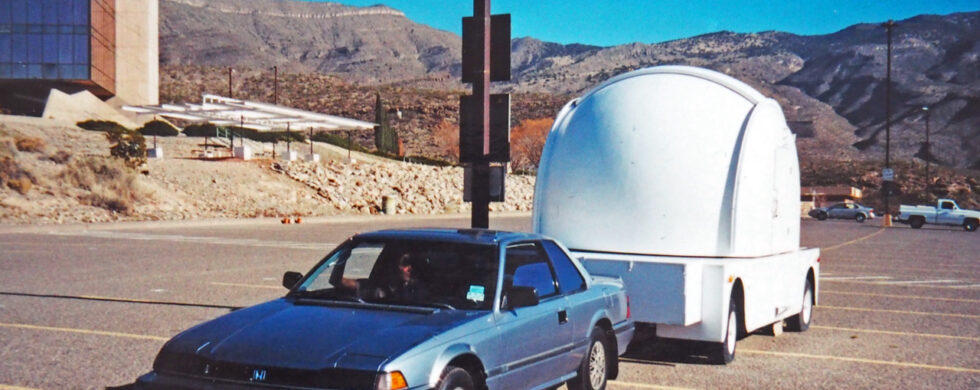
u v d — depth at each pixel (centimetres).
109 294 1344
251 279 1591
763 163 997
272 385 510
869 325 1240
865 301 1526
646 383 835
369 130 11456
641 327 914
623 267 874
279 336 550
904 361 965
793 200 1143
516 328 620
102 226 2947
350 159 5666
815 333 1162
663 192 941
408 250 671
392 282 655
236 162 4619
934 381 862
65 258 1916
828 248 3098
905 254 2831
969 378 879
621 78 1030
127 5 6888
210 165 4341
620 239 952
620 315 808
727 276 875
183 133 5591
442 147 10956
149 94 6994
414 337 544
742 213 943
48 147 3581
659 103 971
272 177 4506
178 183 3878
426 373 523
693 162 939
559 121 1027
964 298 1597
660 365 923
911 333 1169
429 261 659
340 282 668
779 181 1066
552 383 679
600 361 762
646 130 959
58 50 6456
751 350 1022
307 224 3644
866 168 11894
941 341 1105
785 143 1094
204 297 1332
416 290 641
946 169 12156
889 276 2022
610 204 959
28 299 1271
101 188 3325
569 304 703
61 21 6450
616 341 791
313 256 2112
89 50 6500
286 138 5900
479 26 977
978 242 3741
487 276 636
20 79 6444
